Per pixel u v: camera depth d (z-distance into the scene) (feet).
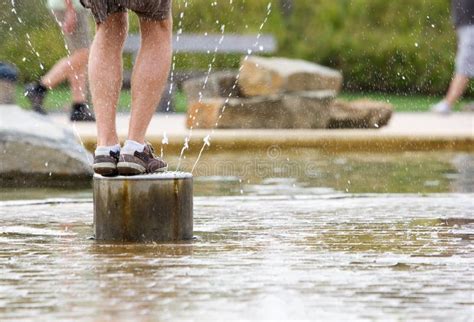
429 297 21.74
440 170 54.80
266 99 75.66
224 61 96.53
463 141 68.54
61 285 22.93
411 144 68.13
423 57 115.75
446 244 28.53
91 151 63.00
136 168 28.86
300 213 35.78
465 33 87.66
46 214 35.63
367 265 25.26
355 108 75.92
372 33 118.11
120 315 20.16
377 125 75.20
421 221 33.50
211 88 79.71
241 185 47.91
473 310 20.62
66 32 68.28
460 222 33.24
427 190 45.27
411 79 116.37
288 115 75.61
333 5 119.65
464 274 24.12
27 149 47.85
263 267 24.99
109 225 29.19
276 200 40.32
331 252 27.17
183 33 95.25
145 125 29.19
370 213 35.73
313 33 118.83
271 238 29.63
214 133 68.74
